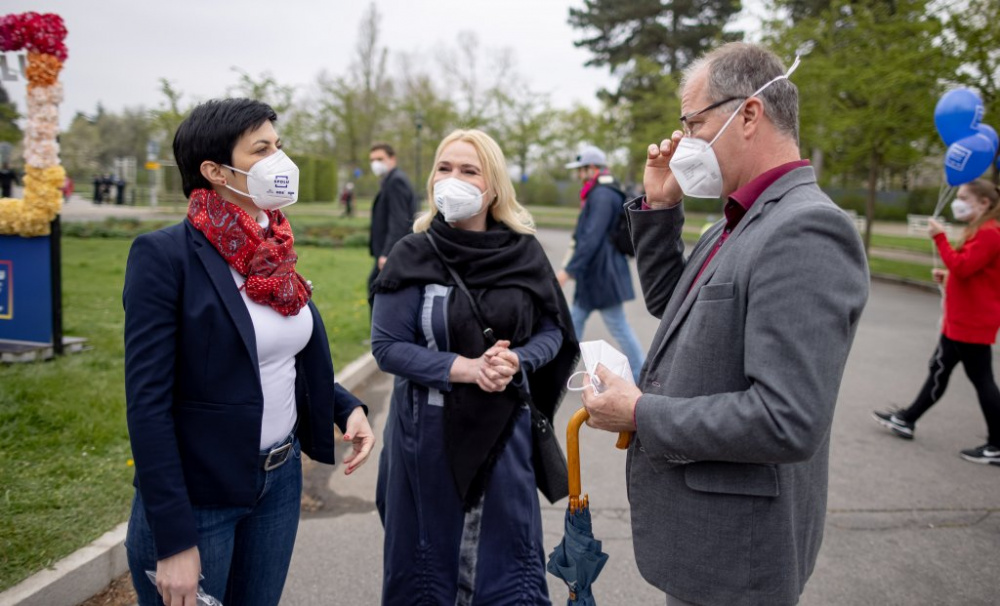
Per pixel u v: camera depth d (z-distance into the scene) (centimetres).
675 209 196
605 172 564
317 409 202
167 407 162
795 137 162
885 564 319
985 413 446
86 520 302
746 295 147
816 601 289
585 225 554
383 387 591
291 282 181
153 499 156
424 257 240
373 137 3778
